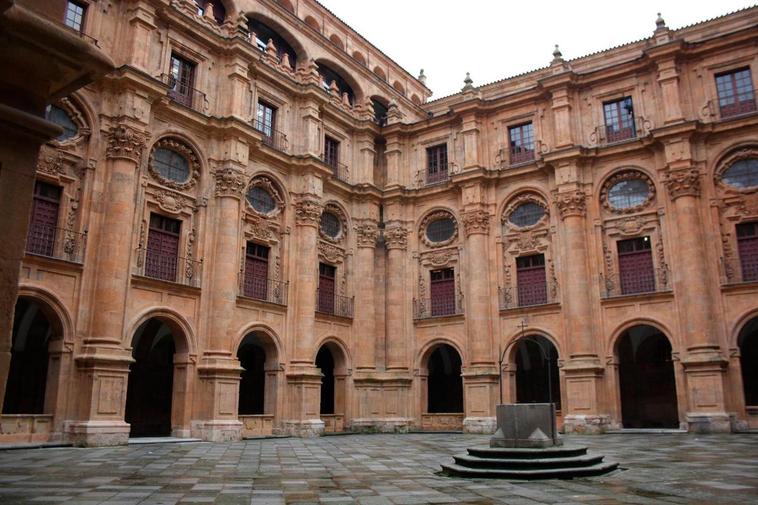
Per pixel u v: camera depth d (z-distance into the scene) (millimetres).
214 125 28656
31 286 21391
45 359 26281
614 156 32250
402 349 35688
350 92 40094
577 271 31328
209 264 27703
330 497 10484
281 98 33062
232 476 13469
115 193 23984
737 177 29328
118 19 25828
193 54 28953
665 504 9734
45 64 5406
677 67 31125
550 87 34156
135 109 24953
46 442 21172
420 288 36750
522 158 35406
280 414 29797
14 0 5113
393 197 37625
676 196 29656
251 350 33312
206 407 25969
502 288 34094
